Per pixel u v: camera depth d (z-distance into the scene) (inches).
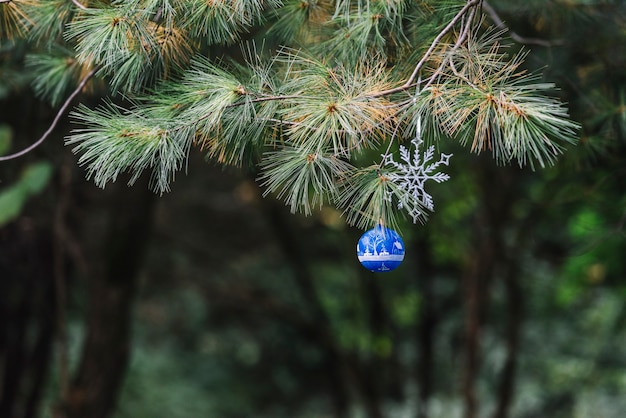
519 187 266.5
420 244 332.2
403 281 362.6
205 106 97.0
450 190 290.0
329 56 114.0
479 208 283.7
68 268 289.0
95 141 98.7
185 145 99.8
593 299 348.2
